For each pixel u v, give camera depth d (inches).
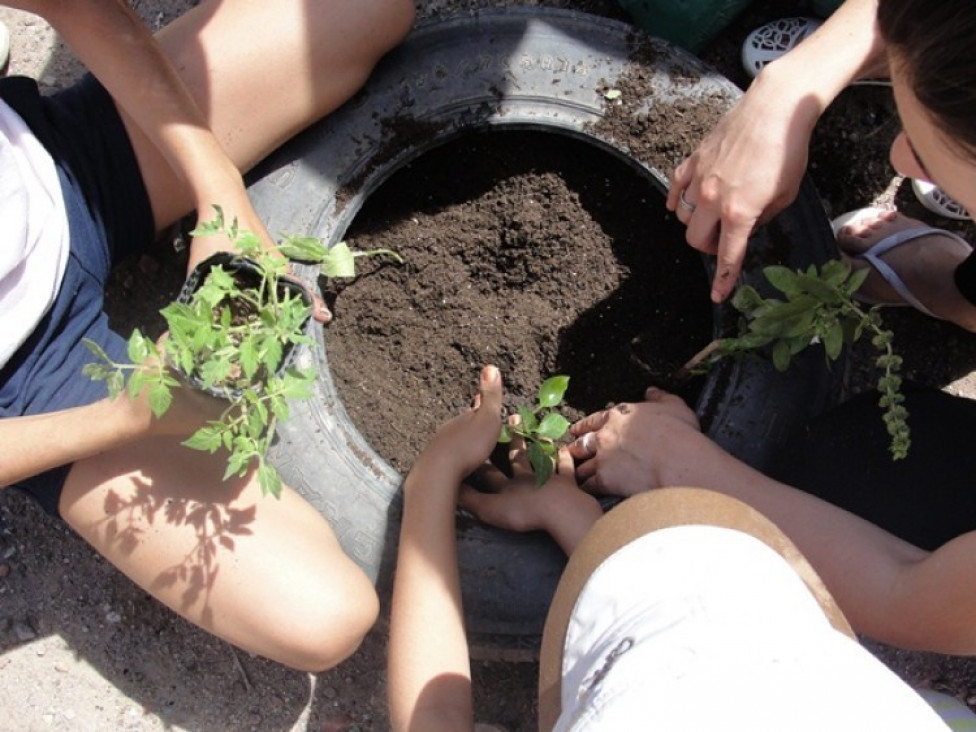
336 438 53.7
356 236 58.9
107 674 62.4
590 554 37.9
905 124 29.3
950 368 64.1
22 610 62.9
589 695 29.2
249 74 53.3
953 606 42.1
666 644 27.8
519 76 55.5
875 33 48.1
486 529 53.8
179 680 62.2
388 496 53.7
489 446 52.7
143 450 51.9
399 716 47.1
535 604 52.7
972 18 23.8
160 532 51.5
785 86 47.4
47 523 63.4
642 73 55.4
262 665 62.0
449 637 48.2
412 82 55.8
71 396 52.9
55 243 51.0
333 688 61.7
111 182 54.5
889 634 45.8
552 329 59.1
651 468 53.1
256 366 38.7
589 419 57.2
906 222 62.4
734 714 24.4
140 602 62.8
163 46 53.7
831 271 45.5
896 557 46.0
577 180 58.3
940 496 48.6
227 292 40.6
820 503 48.4
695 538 33.1
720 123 49.9
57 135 53.4
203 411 45.6
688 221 52.0
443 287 59.1
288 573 51.4
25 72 65.9
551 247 58.6
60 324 53.0
